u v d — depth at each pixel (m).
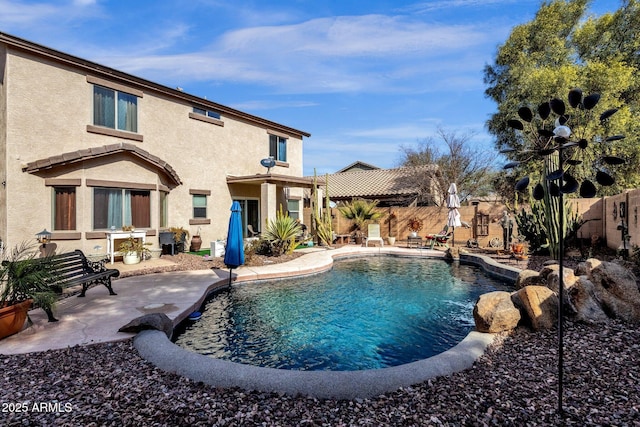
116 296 7.64
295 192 20.91
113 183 11.65
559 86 18.84
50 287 5.85
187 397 3.62
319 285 10.41
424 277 11.71
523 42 23.19
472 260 14.18
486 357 4.65
